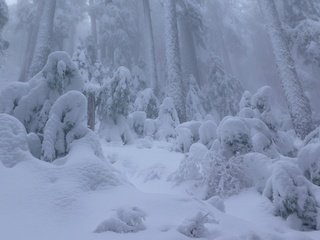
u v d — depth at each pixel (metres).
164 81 26.91
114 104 12.55
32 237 3.05
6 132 4.57
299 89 15.19
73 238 3.12
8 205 3.50
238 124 7.62
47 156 5.04
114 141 12.22
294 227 5.17
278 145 10.13
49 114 5.50
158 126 14.44
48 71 6.34
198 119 22.17
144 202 3.97
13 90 6.36
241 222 4.02
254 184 6.90
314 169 6.82
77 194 3.93
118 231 3.28
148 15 21.48
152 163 9.54
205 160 7.52
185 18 25.19
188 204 4.09
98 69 13.85
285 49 15.86
